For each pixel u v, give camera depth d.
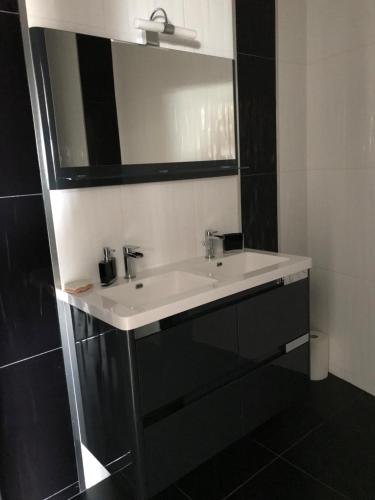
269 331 1.71
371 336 2.15
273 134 2.16
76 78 1.47
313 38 2.16
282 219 2.27
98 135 1.54
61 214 1.52
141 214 1.75
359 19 1.94
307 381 1.94
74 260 1.57
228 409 1.58
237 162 2.03
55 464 1.60
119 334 1.26
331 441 1.84
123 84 1.60
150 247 1.80
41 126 1.43
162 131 1.74
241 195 2.08
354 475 1.64
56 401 1.57
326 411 2.06
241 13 1.94
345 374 2.33
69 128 1.47
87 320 1.44
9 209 1.38
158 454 1.37
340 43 2.04
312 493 1.56
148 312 1.27
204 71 1.85
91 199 1.59
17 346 1.45
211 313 1.47
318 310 2.41
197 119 1.85
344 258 2.21
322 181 2.26
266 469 1.70
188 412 1.44
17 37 1.34
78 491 1.68
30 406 1.51
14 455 1.50
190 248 1.95
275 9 2.06
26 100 1.38
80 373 1.57
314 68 2.19
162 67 1.71
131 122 1.63
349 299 2.23
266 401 1.74
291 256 1.90
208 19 1.86
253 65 2.02
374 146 1.97
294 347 1.84
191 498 1.58
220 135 1.94
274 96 2.13
